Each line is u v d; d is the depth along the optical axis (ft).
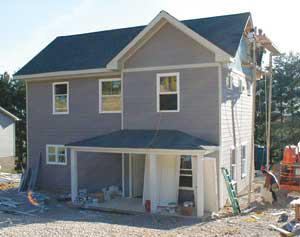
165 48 48.16
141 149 42.93
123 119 51.11
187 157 46.16
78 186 56.49
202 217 39.65
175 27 47.37
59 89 59.06
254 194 53.36
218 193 44.78
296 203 36.11
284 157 53.47
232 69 50.62
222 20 55.16
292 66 113.70
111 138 48.26
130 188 50.83
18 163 121.19
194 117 46.39
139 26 64.18
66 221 37.88
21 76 59.31
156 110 48.75
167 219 39.63
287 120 111.14
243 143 58.03
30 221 37.73
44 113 60.18
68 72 55.06
